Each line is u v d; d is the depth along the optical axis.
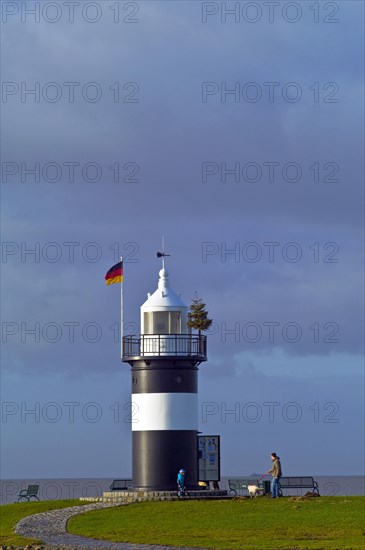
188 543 134.50
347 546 128.38
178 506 168.12
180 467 184.25
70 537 144.88
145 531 148.25
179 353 186.12
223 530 146.75
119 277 192.25
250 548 128.25
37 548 132.25
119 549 129.50
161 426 184.62
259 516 156.25
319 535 140.38
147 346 186.38
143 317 190.25
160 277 192.88
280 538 138.75
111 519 159.88
